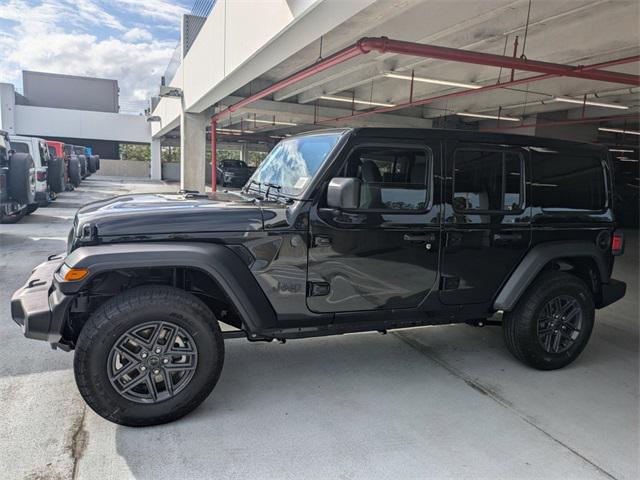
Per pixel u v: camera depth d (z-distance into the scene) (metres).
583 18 7.63
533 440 2.91
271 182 3.67
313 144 3.45
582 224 3.95
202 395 2.94
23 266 6.76
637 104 13.30
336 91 14.41
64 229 10.10
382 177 3.29
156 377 2.94
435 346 4.40
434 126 20.44
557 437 2.96
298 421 3.02
